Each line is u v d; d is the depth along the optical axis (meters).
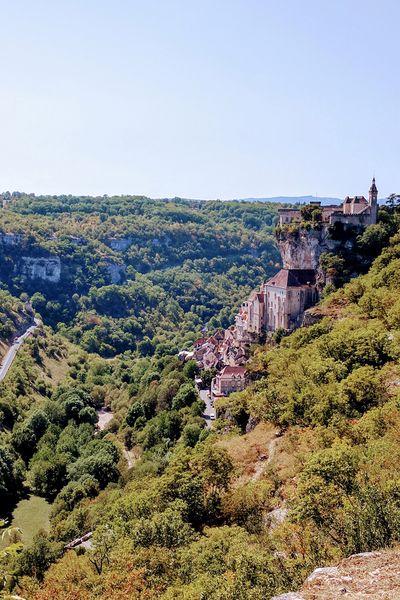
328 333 89.69
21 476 111.06
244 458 65.12
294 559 32.38
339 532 32.72
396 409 51.31
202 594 31.31
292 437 62.34
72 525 80.25
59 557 67.75
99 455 110.44
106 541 49.03
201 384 141.62
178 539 44.94
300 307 127.50
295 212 149.50
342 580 22.03
